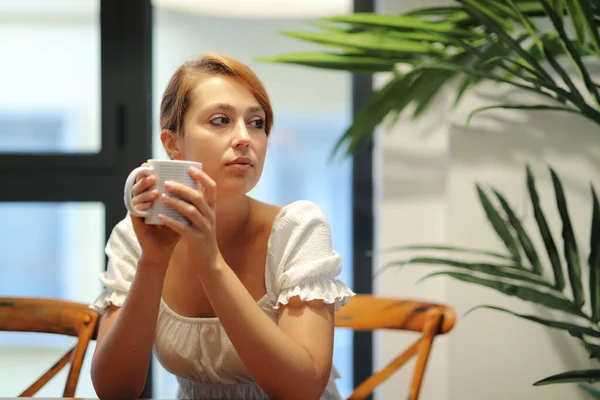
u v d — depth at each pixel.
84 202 2.70
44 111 2.71
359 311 1.66
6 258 2.72
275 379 1.15
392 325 1.63
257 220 1.37
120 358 1.20
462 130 2.24
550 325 1.51
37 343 2.75
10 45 2.71
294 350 1.15
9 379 2.74
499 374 2.23
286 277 1.26
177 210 1.05
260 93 1.25
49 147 2.72
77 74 2.71
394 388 2.47
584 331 1.50
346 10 2.63
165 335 1.34
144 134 2.69
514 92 2.23
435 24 1.91
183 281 1.34
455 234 2.25
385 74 2.63
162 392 2.73
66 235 2.73
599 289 1.57
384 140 2.50
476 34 1.84
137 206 1.04
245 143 1.20
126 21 2.69
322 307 1.26
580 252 2.20
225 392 1.39
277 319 1.34
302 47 2.82
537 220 1.66
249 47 2.81
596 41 1.67
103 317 1.38
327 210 2.81
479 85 2.24
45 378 1.56
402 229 2.49
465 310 2.25
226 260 1.36
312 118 2.86
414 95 2.04
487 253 1.70
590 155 2.21
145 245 1.13
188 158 1.24
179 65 1.30
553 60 1.60
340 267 1.31
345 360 2.76
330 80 2.85
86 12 2.71
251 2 2.55
